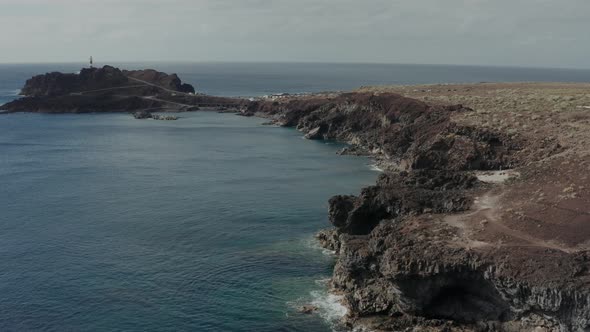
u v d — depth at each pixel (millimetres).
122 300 58969
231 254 71875
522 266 48688
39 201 95625
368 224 71250
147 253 72000
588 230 54156
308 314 56062
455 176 80625
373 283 58250
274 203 95750
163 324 54312
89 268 66938
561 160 78750
